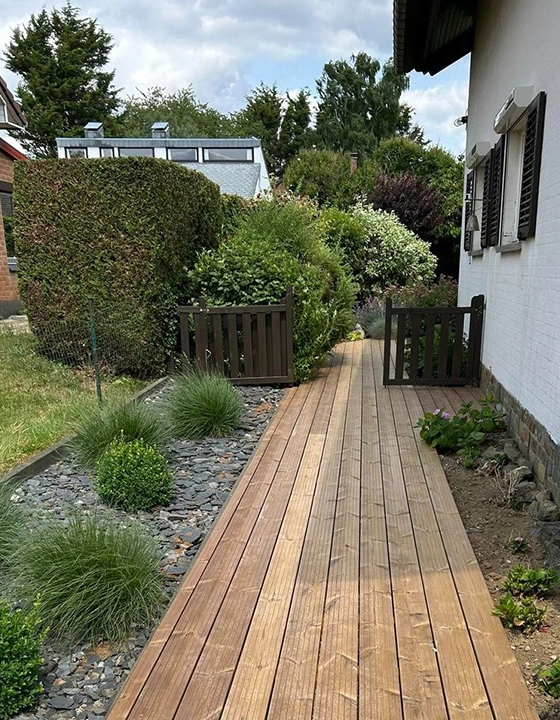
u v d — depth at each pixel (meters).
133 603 1.96
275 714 1.52
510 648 1.75
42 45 25.97
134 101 32.97
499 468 3.25
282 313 5.41
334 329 6.72
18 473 3.21
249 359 5.52
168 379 5.63
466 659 1.70
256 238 6.85
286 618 1.92
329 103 31.86
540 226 3.22
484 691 1.57
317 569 2.23
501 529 2.55
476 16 6.10
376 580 2.14
